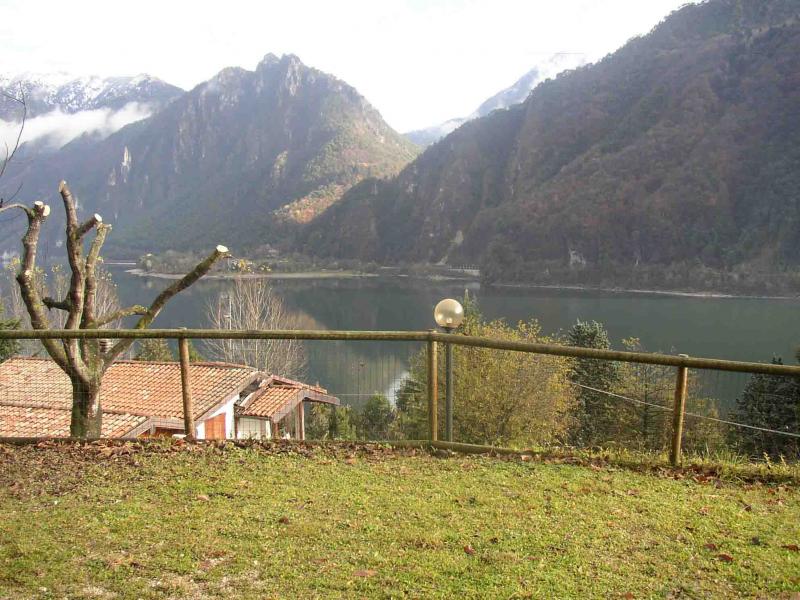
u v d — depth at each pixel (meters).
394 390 13.05
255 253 163.88
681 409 5.37
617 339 61.91
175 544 3.75
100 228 7.58
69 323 7.19
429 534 3.92
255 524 4.04
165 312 62.38
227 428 14.84
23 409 11.65
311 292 101.44
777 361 22.97
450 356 5.86
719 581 3.44
